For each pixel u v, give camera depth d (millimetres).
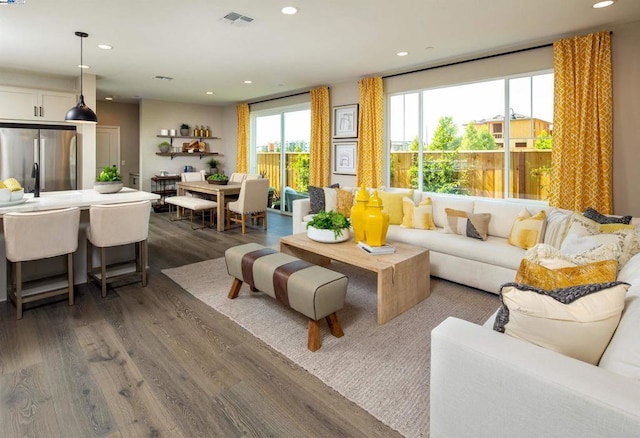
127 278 3686
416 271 3084
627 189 3598
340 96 6254
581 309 1254
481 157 4762
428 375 2125
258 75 5672
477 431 1280
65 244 2930
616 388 1035
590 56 3625
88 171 5859
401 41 4023
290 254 3645
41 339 2477
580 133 3695
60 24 3553
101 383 2014
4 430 1662
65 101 5590
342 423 1742
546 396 1100
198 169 8953
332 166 6469
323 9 3193
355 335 2590
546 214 3482
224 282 3639
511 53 4273
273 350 2387
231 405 1855
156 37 3918
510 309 1341
